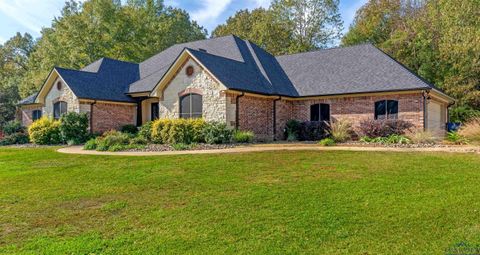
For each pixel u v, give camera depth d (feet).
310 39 166.61
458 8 101.04
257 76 83.51
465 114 102.73
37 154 60.08
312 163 40.81
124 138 67.92
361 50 87.86
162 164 43.50
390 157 42.80
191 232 21.74
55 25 137.59
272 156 46.24
